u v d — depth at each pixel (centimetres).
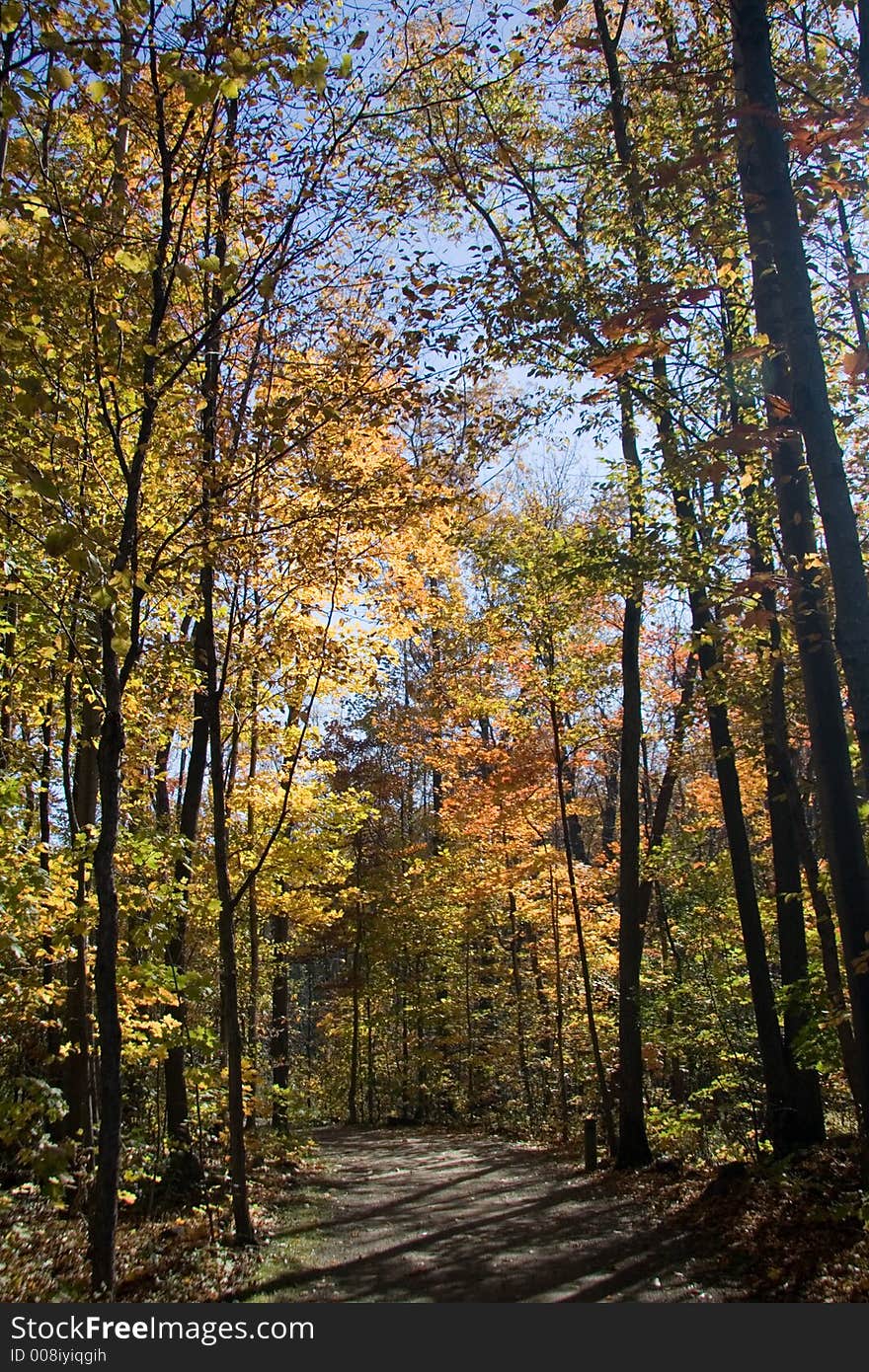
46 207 540
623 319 499
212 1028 1218
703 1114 1388
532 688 1683
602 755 2256
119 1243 788
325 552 895
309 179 646
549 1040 2327
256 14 556
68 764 851
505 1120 2261
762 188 502
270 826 1358
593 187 940
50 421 589
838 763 562
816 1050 902
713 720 1209
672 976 1695
